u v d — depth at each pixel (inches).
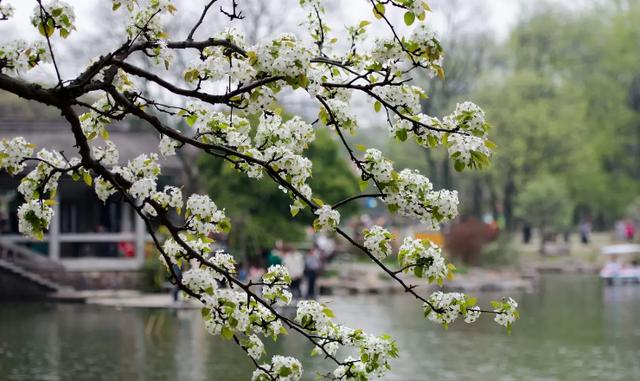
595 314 1182.3
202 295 231.9
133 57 1389.0
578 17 2997.0
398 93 243.6
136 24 251.0
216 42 243.1
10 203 1480.1
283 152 252.4
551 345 884.0
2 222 1488.7
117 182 252.1
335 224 240.2
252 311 256.7
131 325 1010.7
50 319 1078.4
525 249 2596.0
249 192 1508.4
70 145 1416.1
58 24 227.1
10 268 1343.5
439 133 240.7
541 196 2455.7
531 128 2443.4
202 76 233.3
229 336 233.1
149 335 925.8
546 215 2475.4
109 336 917.8
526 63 2950.3
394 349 254.5
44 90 228.2
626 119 3152.1
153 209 251.1
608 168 3280.0
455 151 232.8
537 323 1075.3
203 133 259.9
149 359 773.3
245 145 258.5
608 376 716.7
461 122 239.3
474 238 1966.0
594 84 3093.0
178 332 948.6
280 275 260.7
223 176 1499.8
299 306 253.1
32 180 258.5
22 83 227.0
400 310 1205.7
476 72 2743.6
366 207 3403.1
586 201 3041.3
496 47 2947.8
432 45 234.2
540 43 2952.8
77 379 679.7
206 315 232.4
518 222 3120.1
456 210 240.8
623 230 2854.3
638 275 1776.6
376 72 245.3
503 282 1658.5
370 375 254.5
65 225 1487.5
